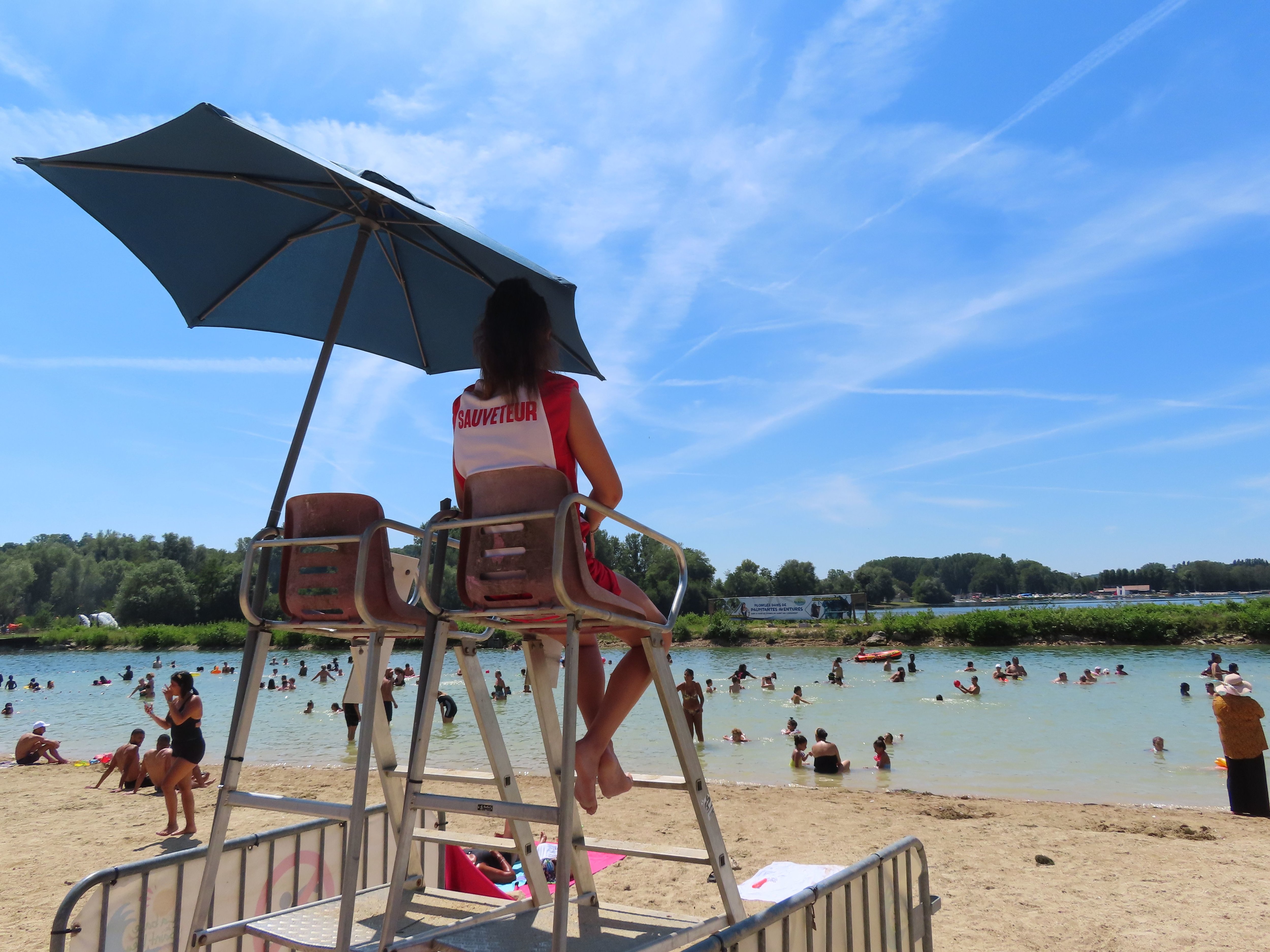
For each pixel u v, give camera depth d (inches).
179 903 118.6
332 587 92.3
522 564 79.9
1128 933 226.1
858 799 433.4
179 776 354.6
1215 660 1214.9
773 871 224.7
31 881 284.5
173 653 2945.4
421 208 103.0
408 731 783.1
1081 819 383.6
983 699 1013.2
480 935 87.0
